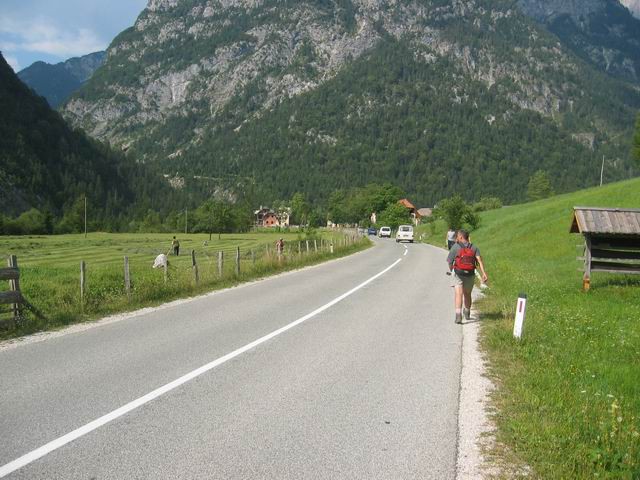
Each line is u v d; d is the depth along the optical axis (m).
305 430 5.16
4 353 8.27
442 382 6.88
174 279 16.33
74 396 6.10
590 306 13.02
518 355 8.28
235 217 121.69
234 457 4.52
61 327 10.59
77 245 70.44
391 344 9.13
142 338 9.45
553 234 36.03
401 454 4.66
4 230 117.75
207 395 6.19
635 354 8.35
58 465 4.33
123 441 4.82
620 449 4.65
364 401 6.06
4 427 5.13
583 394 6.22
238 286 18.09
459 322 11.25
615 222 16.22
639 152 84.06
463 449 4.79
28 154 178.25
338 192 177.25
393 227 101.81
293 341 9.26
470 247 11.37
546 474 4.30
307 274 22.58
